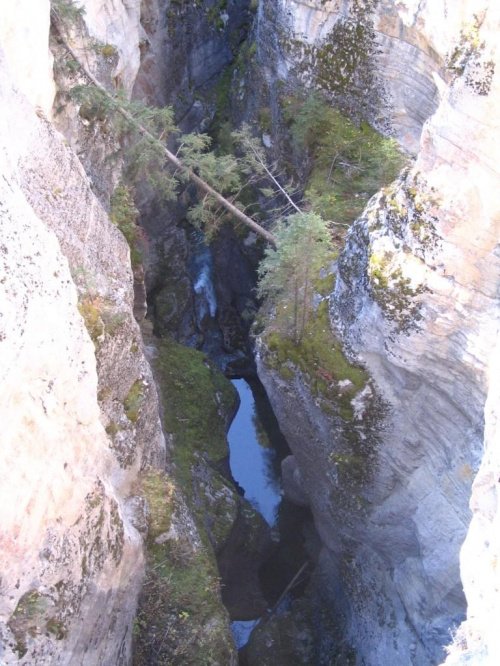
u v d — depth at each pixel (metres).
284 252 14.35
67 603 10.07
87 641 11.16
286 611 19.45
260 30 21.70
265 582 20.38
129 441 14.27
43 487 9.43
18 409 8.78
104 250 14.83
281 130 20.69
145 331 21.89
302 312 15.11
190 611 14.76
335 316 14.37
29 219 9.94
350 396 13.98
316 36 18.81
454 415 12.34
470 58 10.27
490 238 10.70
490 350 10.95
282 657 18.06
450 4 14.34
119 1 19.73
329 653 17.69
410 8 15.44
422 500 13.51
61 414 10.12
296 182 20.36
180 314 25.00
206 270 27.33
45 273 9.98
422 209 11.42
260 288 15.61
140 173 19.70
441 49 14.88
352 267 13.38
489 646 7.07
